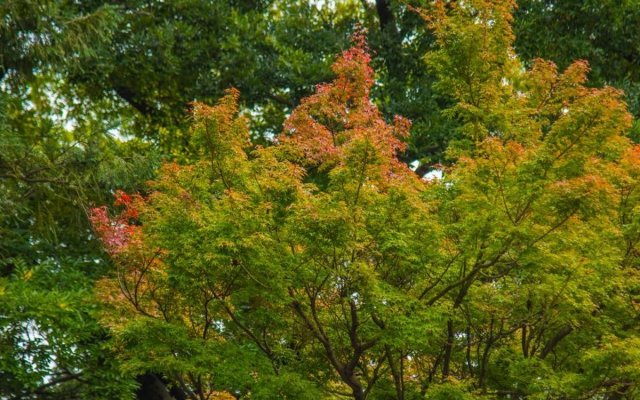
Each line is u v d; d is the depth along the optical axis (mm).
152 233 11141
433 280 11242
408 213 10219
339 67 12992
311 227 9758
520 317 11883
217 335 12445
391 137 12188
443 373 11906
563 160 9961
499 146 10195
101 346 13578
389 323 10438
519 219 10266
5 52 16188
